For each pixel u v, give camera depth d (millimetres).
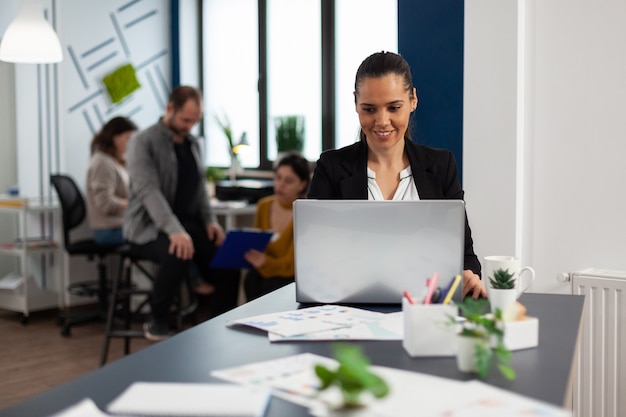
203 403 1121
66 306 5473
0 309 5688
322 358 1363
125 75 5809
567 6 2793
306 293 1808
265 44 5797
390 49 5055
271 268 3920
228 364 1352
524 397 1137
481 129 2924
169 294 4109
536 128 2887
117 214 5004
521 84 2863
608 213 2773
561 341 1501
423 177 2053
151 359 1387
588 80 2777
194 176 4363
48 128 5648
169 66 6223
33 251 5262
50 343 4695
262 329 1585
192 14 6215
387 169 2066
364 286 1775
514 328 1424
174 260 4066
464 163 2977
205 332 1594
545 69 2852
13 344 4672
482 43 2896
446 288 1700
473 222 2967
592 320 2697
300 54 5609
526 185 2920
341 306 1797
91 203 5004
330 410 1066
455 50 3020
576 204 2832
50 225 5547
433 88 3088
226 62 6094
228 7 6043
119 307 5188
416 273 1750
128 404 1121
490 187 2918
